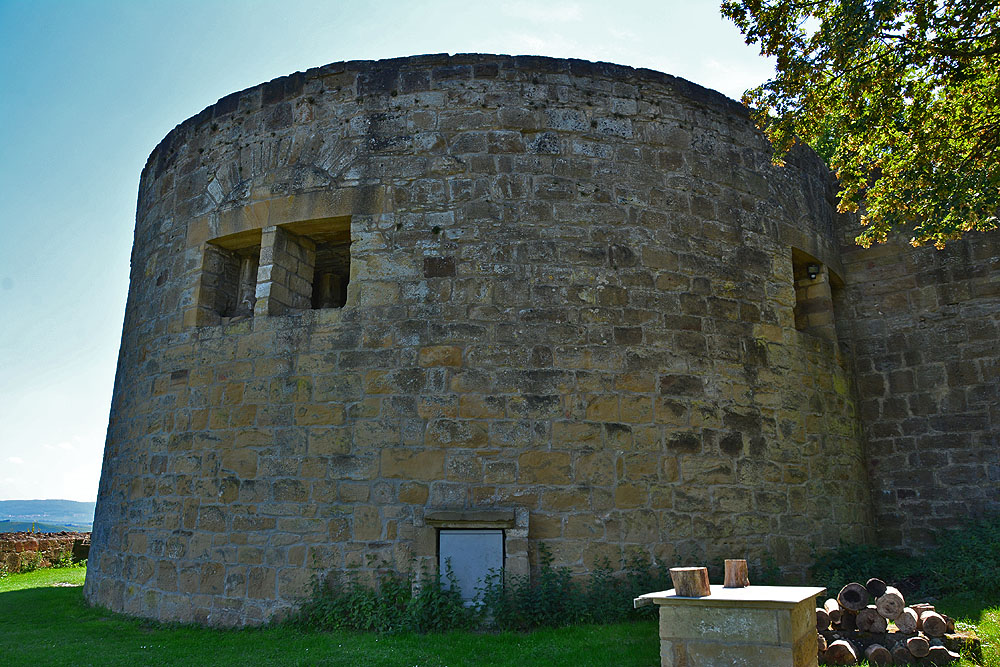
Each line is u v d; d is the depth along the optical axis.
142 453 9.77
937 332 11.03
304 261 9.99
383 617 7.57
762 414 9.39
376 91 9.62
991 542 8.80
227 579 8.44
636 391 8.67
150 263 10.91
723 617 4.39
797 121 7.75
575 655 6.19
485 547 7.97
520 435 8.28
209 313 9.91
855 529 10.07
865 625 5.80
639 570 8.06
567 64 9.66
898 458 10.92
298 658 6.47
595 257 8.98
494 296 8.70
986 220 7.84
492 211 8.98
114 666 6.46
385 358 8.61
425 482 8.17
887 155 8.16
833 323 11.00
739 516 8.80
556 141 9.30
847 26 6.74
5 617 9.41
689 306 9.25
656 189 9.51
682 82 10.13
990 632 6.12
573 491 8.18
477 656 6.34
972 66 7.08
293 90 9.99
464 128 9.30
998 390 10.46
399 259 8.93
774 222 10.40
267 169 9.83
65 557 18.58
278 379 8.88
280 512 8.43
